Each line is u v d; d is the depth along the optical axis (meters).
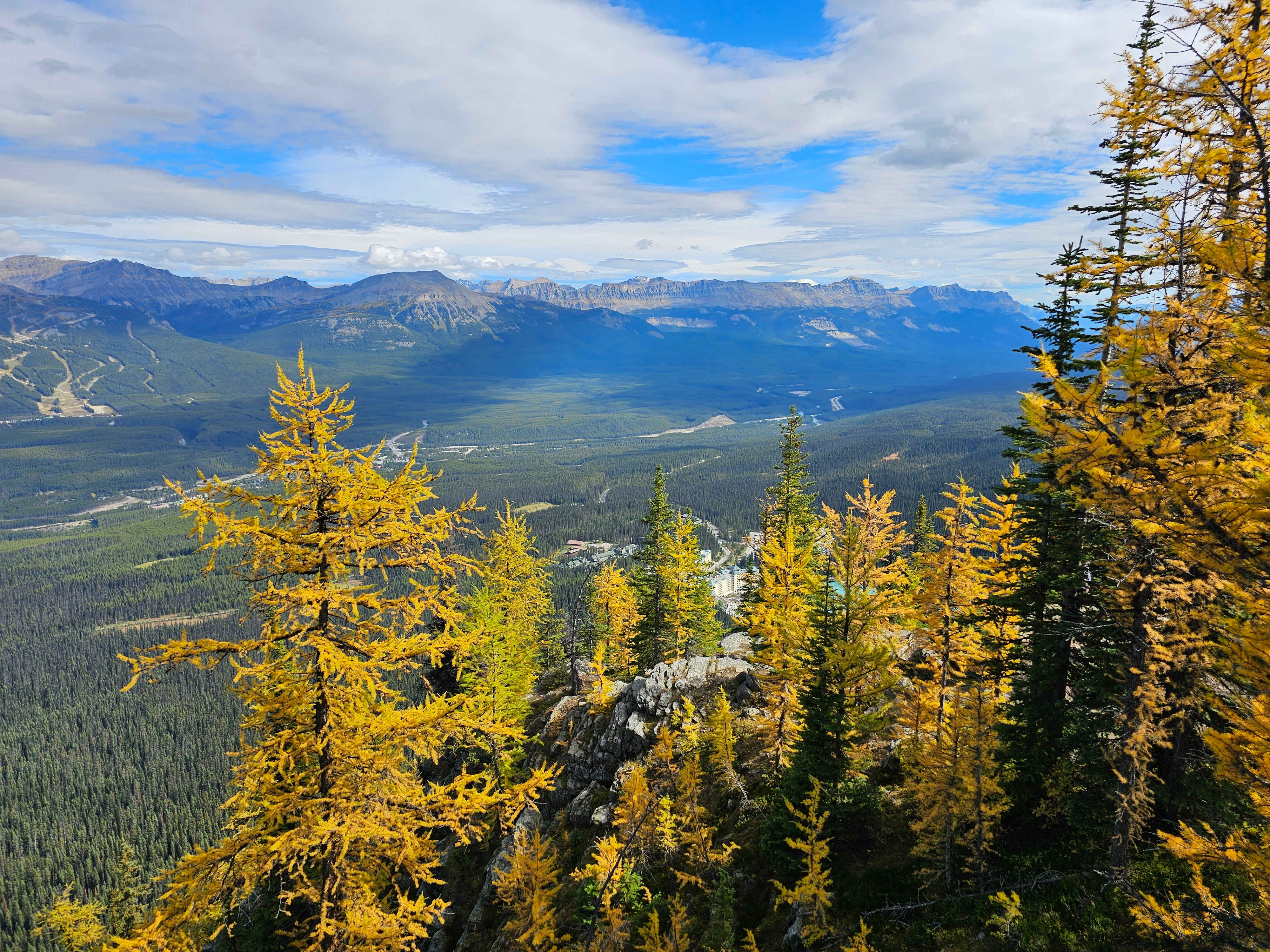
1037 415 8.12
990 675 18.89
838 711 22.00
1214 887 14.07
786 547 30.92
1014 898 16.38
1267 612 7.05
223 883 11.38
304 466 12.04
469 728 13.63
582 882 25.80
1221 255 7.14
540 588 42.88
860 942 17.39
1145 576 11.78
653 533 46.62
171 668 11.46
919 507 46.94
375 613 13.08
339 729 12.59
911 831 22.19
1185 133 10.46
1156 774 15.20
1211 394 8.00
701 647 52.00
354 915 12.08
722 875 22.27
